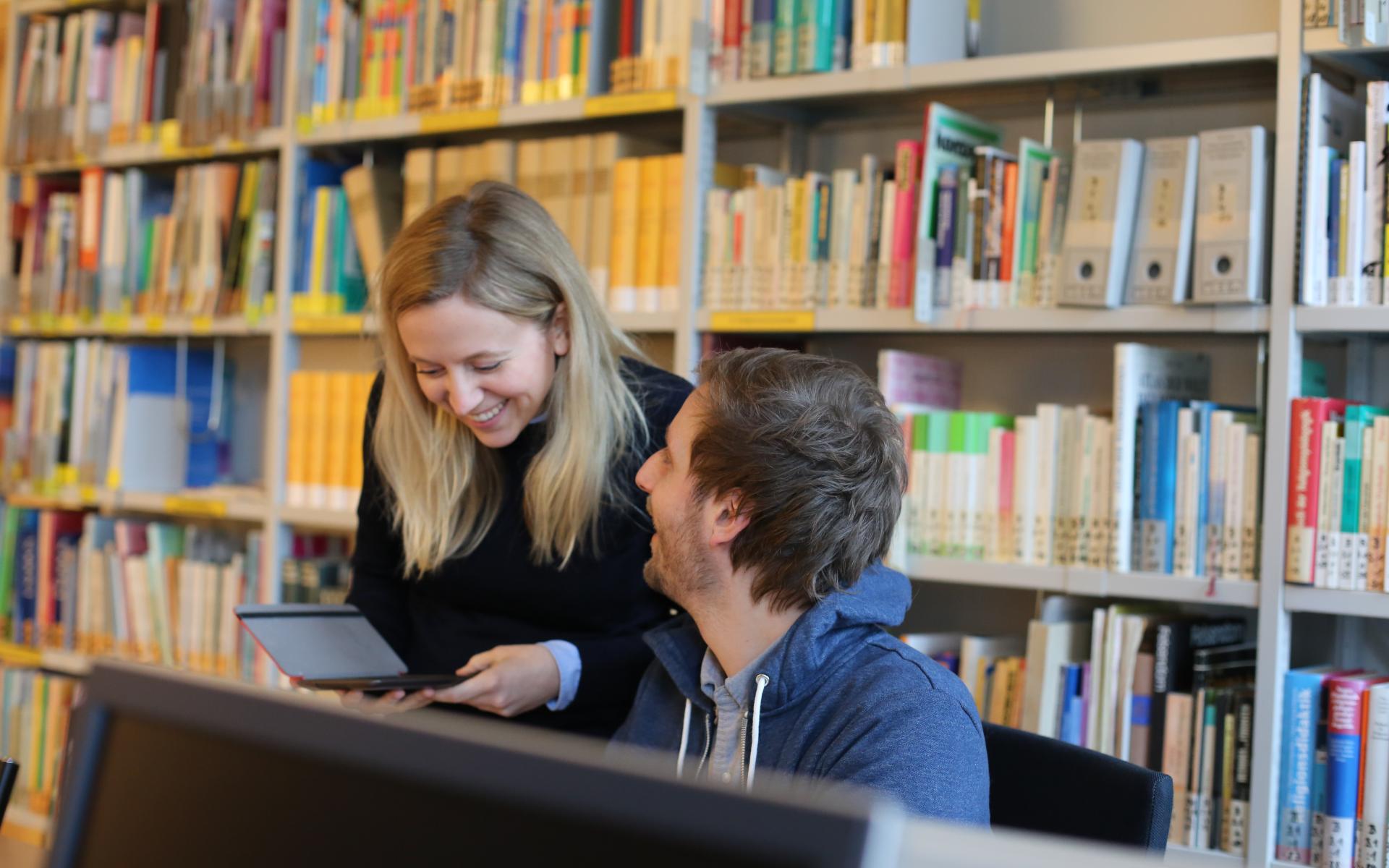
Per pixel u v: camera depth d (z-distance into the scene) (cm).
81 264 337
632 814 45
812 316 229
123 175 340
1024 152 215
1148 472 202
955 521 218
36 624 341
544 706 164
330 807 53
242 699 57
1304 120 190
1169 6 231
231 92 308
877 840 40
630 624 170
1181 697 198
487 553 169
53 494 333
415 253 153
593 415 160
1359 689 186
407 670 166
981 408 250
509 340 155
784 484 116
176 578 317
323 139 293
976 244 218
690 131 243
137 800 60
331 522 284
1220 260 195
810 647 117
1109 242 203
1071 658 212
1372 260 187
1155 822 122
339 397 286
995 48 249
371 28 287
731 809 43
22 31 361
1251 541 194
